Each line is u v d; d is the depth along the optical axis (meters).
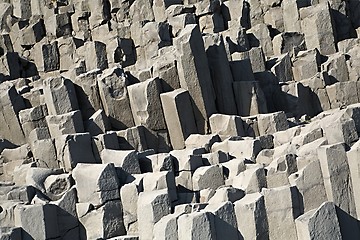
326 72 26.34
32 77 30.50
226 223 14.09
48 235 15.71
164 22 30.83
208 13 31.70
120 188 16.17
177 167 17.52
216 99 23.95
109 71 23.72
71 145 19.48
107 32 34.44
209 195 16.03
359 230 14.72
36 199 16.62
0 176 22.42
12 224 15.85
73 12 36.44
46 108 23.48
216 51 24.05
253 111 23.69
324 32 28.86
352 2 31.67
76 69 29.39
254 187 15.70
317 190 14.75
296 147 17.47
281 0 31.08
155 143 22.62
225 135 21.94
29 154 22.05
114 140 20.45
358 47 27.31
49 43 33.50
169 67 23.33
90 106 23.52
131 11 34.47
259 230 14.16
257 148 18.48
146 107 22.47
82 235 16.17
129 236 15.13
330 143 16.39
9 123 23.98
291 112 25.20
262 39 29.78
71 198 16.33
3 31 36.97
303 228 13.83
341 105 25.38
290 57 27.67
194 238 13.56
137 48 31.44
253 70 26.55
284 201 14.34
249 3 32.28
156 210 14.81
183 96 22.56
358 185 14.62
